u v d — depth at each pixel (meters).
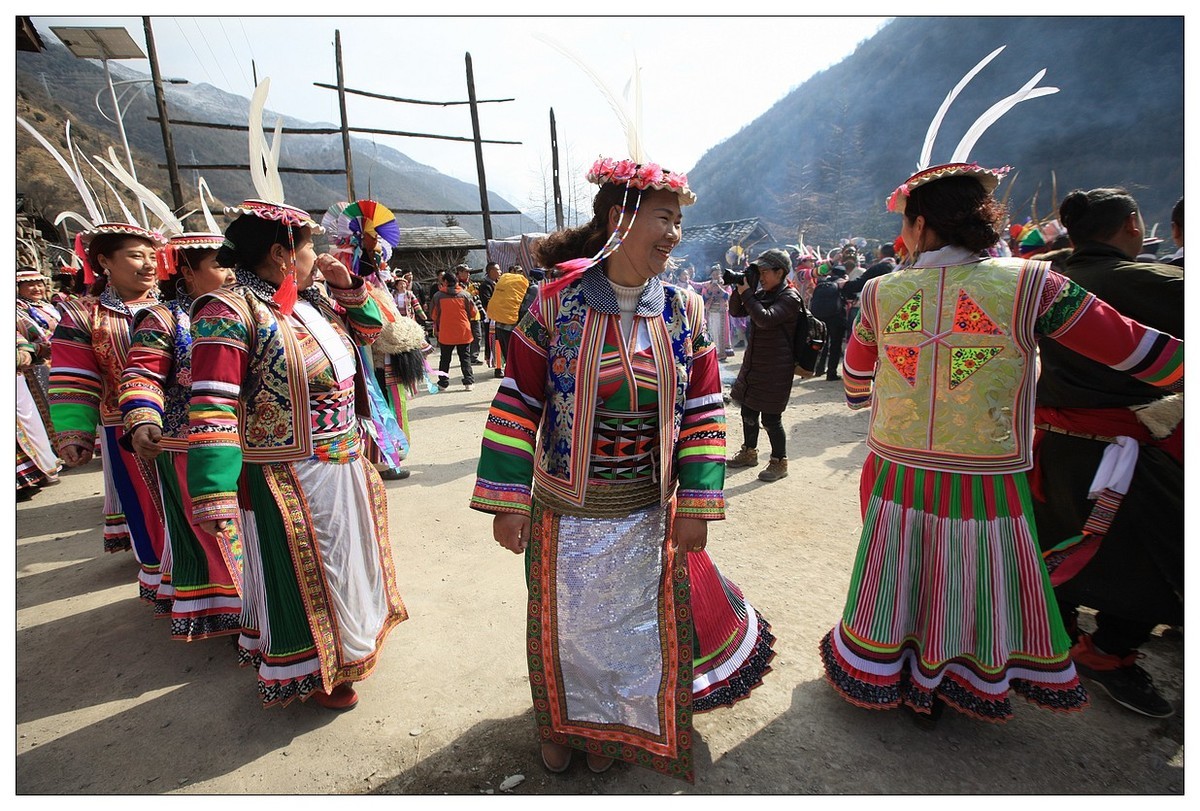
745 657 2.02
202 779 2.03
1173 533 1.99
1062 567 2.17
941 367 1.82
